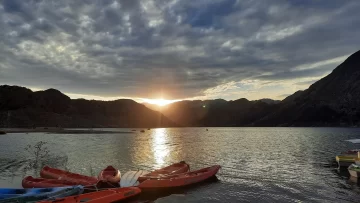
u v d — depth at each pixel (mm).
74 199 15477
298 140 77312
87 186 17812
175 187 19688
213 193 19078
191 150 49000
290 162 33281
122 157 38031
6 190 16734
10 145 55125
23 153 41219
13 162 32125
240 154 42219
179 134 131000
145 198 17844
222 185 21219
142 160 35219
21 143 60500
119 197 16438
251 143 67250
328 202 17109
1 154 39844
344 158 28422
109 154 41469
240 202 17219
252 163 32562
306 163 32438
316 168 28875
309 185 21359
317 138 85875
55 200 14953
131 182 19906
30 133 111312
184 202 17141
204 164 32125
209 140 81062
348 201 17266
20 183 21500
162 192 19109
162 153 43750
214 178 23453
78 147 52750
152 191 18891
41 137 85000
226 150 48938
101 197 15789
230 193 19109
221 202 17234
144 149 50250
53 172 22234
